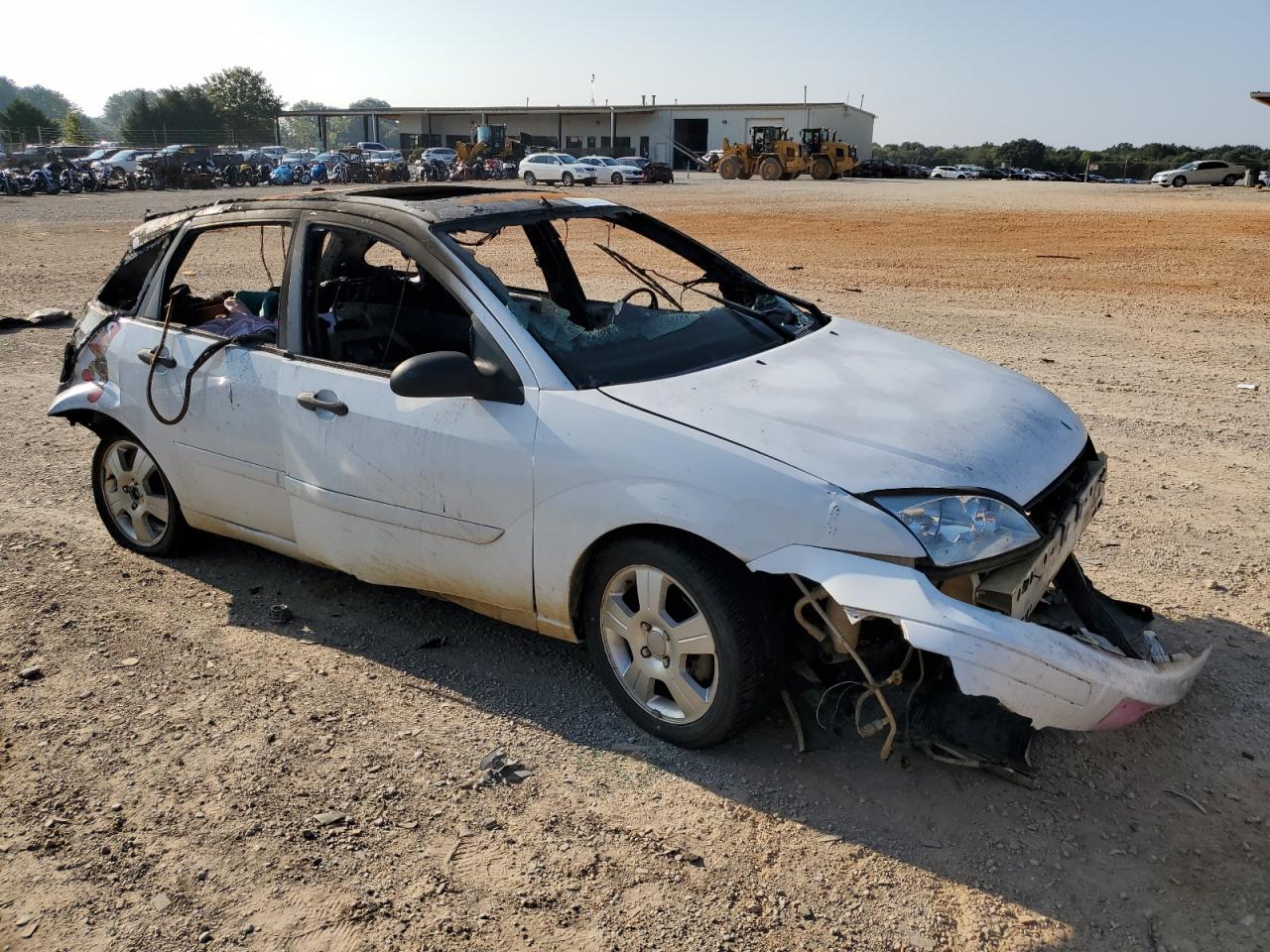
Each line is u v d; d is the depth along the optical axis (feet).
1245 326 34.55
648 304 14.29
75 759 11.18
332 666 13.08
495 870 9.41
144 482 16.01
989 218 80.89
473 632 13.98
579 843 9.75
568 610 11.48
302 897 9.11
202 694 12.44
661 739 11.28
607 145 256.73
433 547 12.30
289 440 13.29
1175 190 133.08
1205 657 11.18
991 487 9.98
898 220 79.36
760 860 9.47
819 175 171.53
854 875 9.26
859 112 257.96
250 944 8.61
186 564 16.22
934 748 10.68
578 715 11.90
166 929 8.79
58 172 126.93
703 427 10.36
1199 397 25.12
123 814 10.26
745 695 10.36
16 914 8.99
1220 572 15.12
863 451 10.01
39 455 21.75
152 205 98.02
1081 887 9.04
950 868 9.31
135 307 15.70
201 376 14.24
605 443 10.64
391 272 13.96
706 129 249.96
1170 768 10.65
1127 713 9.81
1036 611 11.32
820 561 9.55
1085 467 11.97
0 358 30.71
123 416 15.39
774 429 10.30
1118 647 10.56
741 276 15.39
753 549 9.80
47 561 16.33
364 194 14.03
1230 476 19.33
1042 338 32.50
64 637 13.87
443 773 10.84
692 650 10.62
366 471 12.52
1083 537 16.49
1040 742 11.08
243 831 9.96
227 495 14.53
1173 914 8.71
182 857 9.65
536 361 11.37
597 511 10.69
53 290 42.93
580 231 15.80
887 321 35.45
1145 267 50.88
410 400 12.14
